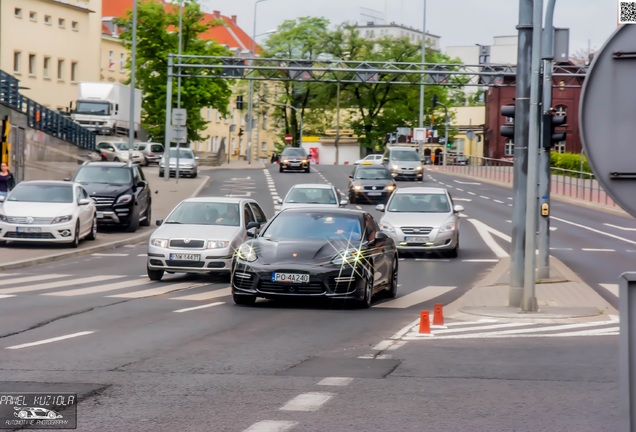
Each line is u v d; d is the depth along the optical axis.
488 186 119.12
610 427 12.93
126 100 140.00
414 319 26.70
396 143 193.38
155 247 36.81
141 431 12.48
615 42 8.56
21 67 153.50
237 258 29.62
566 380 16.73
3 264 41.34
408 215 50.19
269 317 26.55
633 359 8.41
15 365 17.92
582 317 27.20
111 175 62.59
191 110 159.88
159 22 157.38
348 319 26.45
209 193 98.12
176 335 22.52
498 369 17.95
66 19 164.62
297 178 125.00
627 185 8.55
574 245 56.22
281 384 16.16
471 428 12.83
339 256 29.19
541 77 28.53
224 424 12.93
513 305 29.55
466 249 54.56
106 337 21.95
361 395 15.20
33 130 86.25
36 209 49.97
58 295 31.45
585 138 8.59
